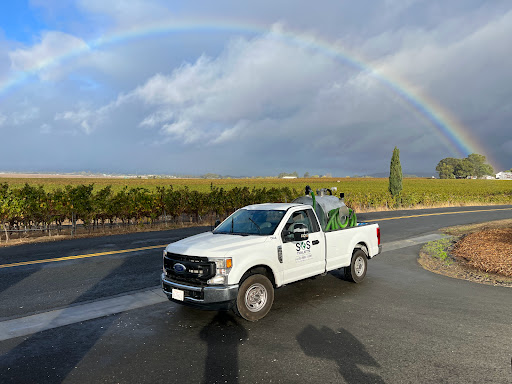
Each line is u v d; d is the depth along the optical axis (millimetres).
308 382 3697
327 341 4754
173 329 5238
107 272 8594
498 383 3666
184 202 19500
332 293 7098
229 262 5281
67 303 6398
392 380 3727
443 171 179375
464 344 4637
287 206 6793
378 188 53875
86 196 16047
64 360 4254
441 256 10859
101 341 4809
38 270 8789
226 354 4383
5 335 5012
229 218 7148
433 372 3898
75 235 14852
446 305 6309
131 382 3734
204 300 5188
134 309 6113
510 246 10977
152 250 11344
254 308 5594
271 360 4211
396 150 34625
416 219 21906
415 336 4910
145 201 17688
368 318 5645
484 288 7449
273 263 5887
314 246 6711
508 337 4867
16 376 3877
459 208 32250
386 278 8352
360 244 8164
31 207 14531
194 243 5820
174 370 3984
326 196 7898
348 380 3732
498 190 48312
